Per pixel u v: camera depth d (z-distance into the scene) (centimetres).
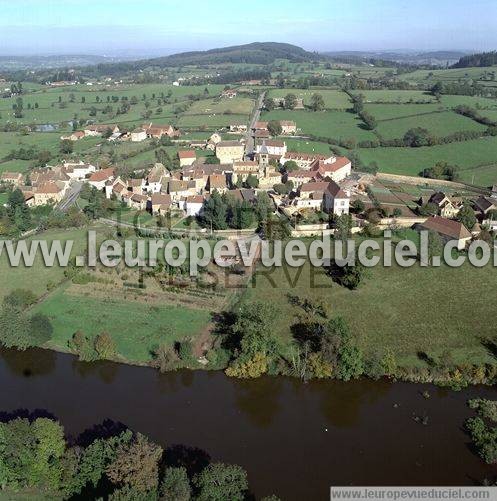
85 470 9225
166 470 9000
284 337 14100
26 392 12581
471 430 11050
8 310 14625
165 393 12544
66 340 14438
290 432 11294
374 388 12581
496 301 15350
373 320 14638
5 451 9300
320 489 9762
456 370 12694
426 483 9894
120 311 15412
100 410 11925
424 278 16750
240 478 9081
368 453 10650
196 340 14112
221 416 11781
